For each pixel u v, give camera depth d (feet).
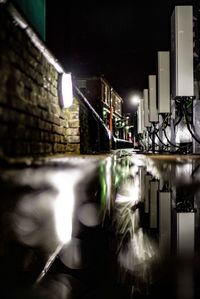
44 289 2.79
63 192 8.16
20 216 5.33
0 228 4.66
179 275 3.12
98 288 2.84
